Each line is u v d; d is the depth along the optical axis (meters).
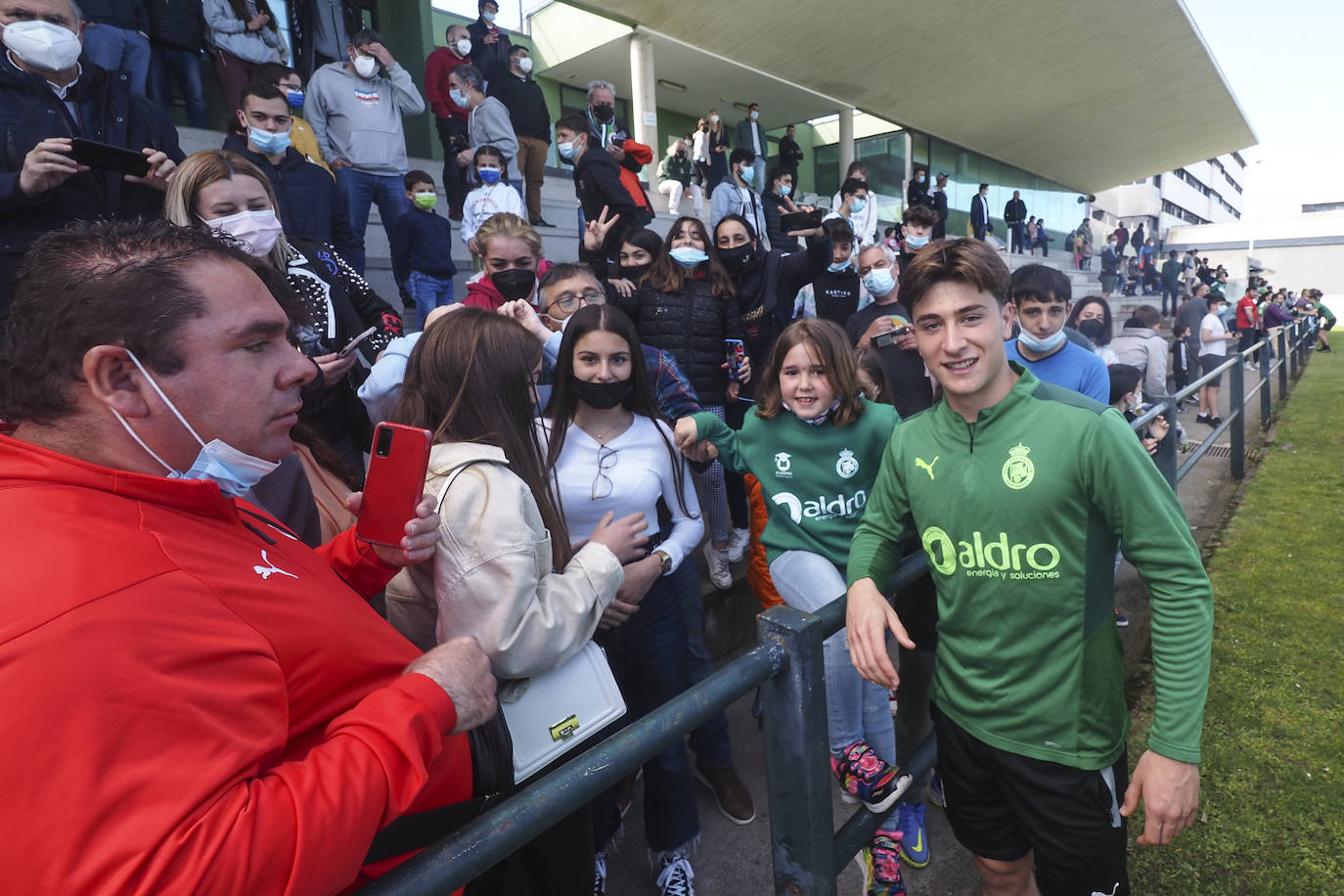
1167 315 18.97
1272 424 7.95
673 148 9.98
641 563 1.82
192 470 0.74
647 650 1.91
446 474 1.12
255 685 0.63
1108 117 15.31
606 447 1.90
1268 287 20.23
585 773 0.78
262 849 0.54
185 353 0.70
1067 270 19.11
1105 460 1.13
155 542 0.64
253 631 0.66
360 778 0.63
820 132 16.31
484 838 0.69
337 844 0.59
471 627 1.05
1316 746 2.47
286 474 1.45
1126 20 10.73
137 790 0.52
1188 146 18.61
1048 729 1.26
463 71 5.49
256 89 3.05
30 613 0.53
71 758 0.50
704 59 11.73
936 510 1.32
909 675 2.07
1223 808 2.22
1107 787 1.27
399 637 0.88
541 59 12.34
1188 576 1.10
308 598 0.76
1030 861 1.49
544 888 1.24
